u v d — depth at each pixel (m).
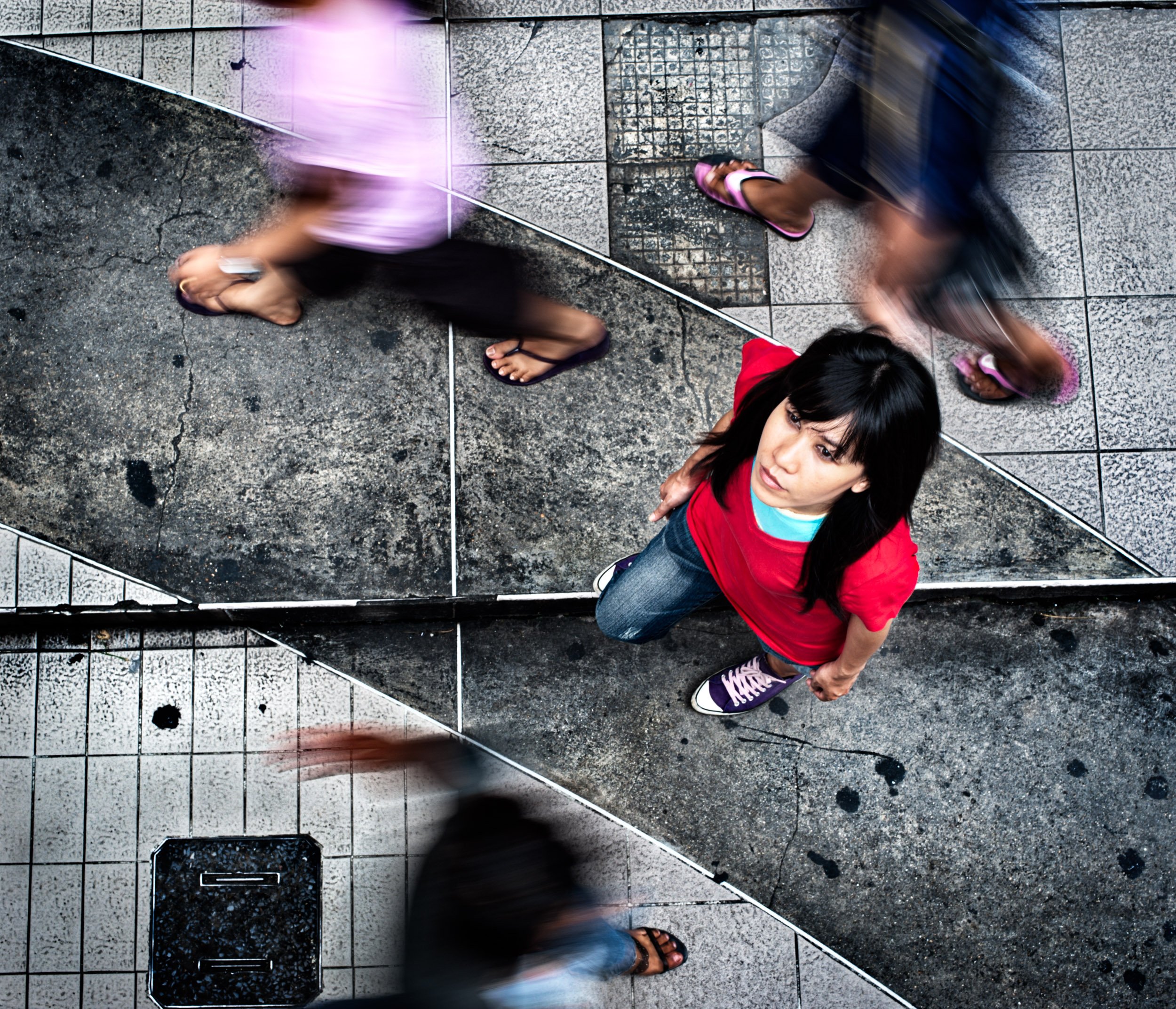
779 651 2.55
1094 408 3.64
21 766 3.39
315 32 2.45
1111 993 3.30
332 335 3.62
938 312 3.38
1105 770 3.43
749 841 3.38
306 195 2.79
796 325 3.70
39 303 3.66
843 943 3.32
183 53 3.83
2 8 3.86
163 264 3.70
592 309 3.68
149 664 3.44
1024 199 3.78
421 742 2.48
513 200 3.76
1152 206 3.77
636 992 3.28
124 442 3.58
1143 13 3.84
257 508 3.54
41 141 3.78
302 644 3.47
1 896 3.33
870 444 1.79
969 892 3.35
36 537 3.51
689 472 2.52
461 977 2.08
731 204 3.70
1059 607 3.54
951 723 3.46
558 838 2.29
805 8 3.86
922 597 3.53
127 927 3.32
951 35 2.51
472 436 3.59
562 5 3.85
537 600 3.47
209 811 3.37
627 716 3.45
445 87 3.81
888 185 2.82
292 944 3.33
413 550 3.52
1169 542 3.58
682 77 3.84
